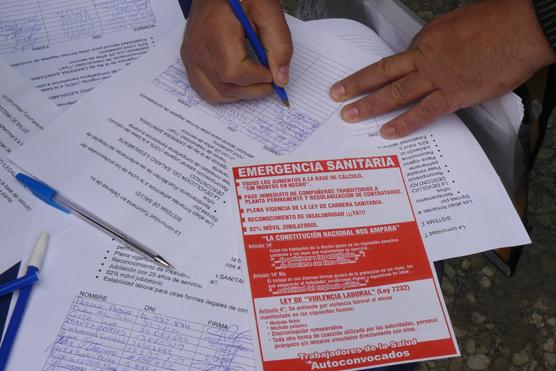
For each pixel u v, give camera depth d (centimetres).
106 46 65
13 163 55
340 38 67
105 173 54
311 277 49
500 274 128
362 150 58
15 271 48
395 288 49
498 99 62
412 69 62
